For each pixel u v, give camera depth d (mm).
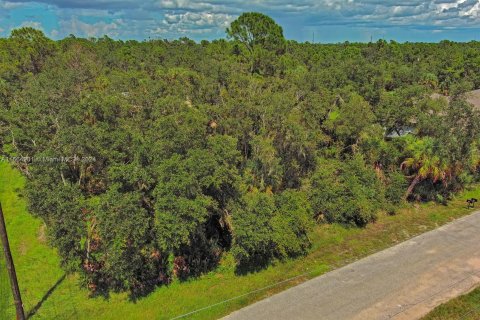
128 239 19312
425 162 28312
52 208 20219
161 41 86312
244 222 21344
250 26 59594
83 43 68438
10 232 27266
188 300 20406
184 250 23109
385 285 20844
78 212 20250
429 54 82562
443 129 28688
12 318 19141
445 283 20812
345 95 35406
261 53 51250
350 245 25391
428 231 26797
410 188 30250
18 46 56094
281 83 36594
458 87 34469
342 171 28828
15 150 34812
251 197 23422
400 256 23703
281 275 22422
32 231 27109
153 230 19984
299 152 28578
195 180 19500
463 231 26578
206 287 21547
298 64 56875
